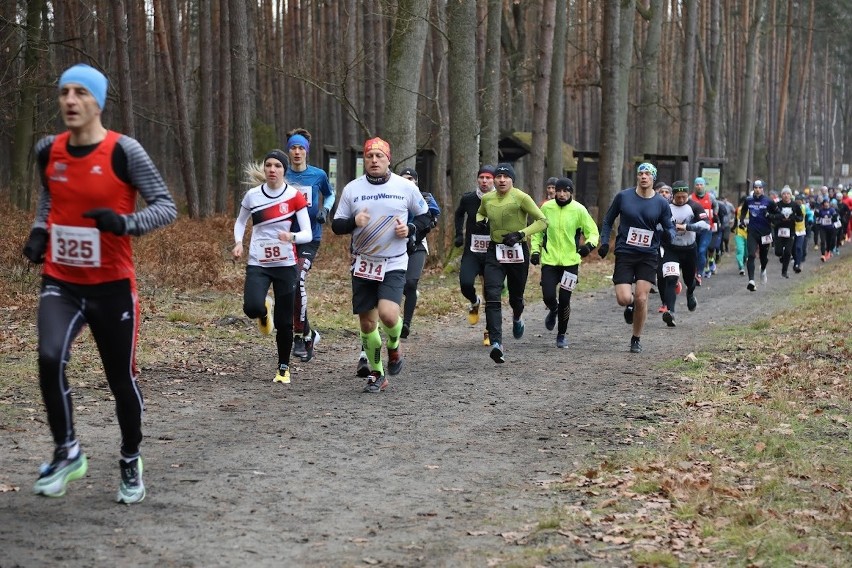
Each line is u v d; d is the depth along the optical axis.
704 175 31.45
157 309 12.97
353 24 32.34
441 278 19.39
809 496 5.58
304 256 10.29
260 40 43.28
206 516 5.04
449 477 6.01
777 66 67.75
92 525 4.80
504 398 8.70
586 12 46.16
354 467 6.21
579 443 6.97
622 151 30.30
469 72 20.53
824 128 101.56
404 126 18.94
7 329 10.71
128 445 5.12
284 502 5.37
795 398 8.45
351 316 13.84
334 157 25.84
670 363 10.69
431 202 12.20
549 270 12.39
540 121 23.73
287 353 9.09
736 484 5.85
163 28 30.38
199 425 7.26
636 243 11.49
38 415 7.13
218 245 19.38
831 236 30.38
